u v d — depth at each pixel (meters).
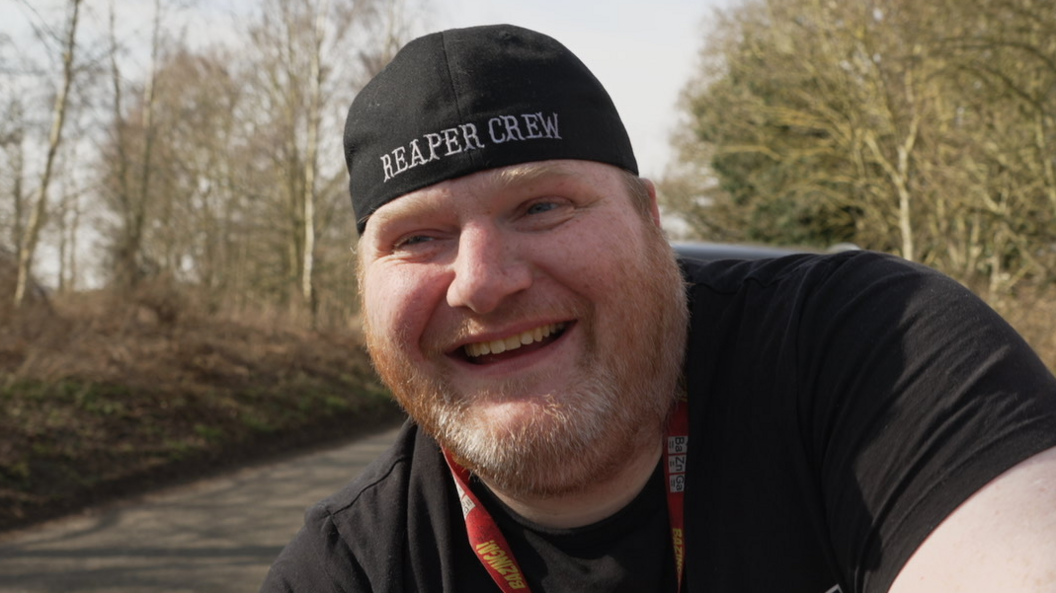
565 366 1.02
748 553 0.98
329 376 14.98
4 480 7.74
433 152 1.04
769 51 19.45
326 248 25.25
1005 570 0.73
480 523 1.10
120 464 8.94
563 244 1.01
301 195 24.48
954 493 0.81
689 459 1.04
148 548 6.73
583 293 1.01
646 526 1.05
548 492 1.02
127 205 17.44
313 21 22.23
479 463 1.03
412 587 1.13
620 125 1.13
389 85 1.09
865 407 0.92
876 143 18.20
